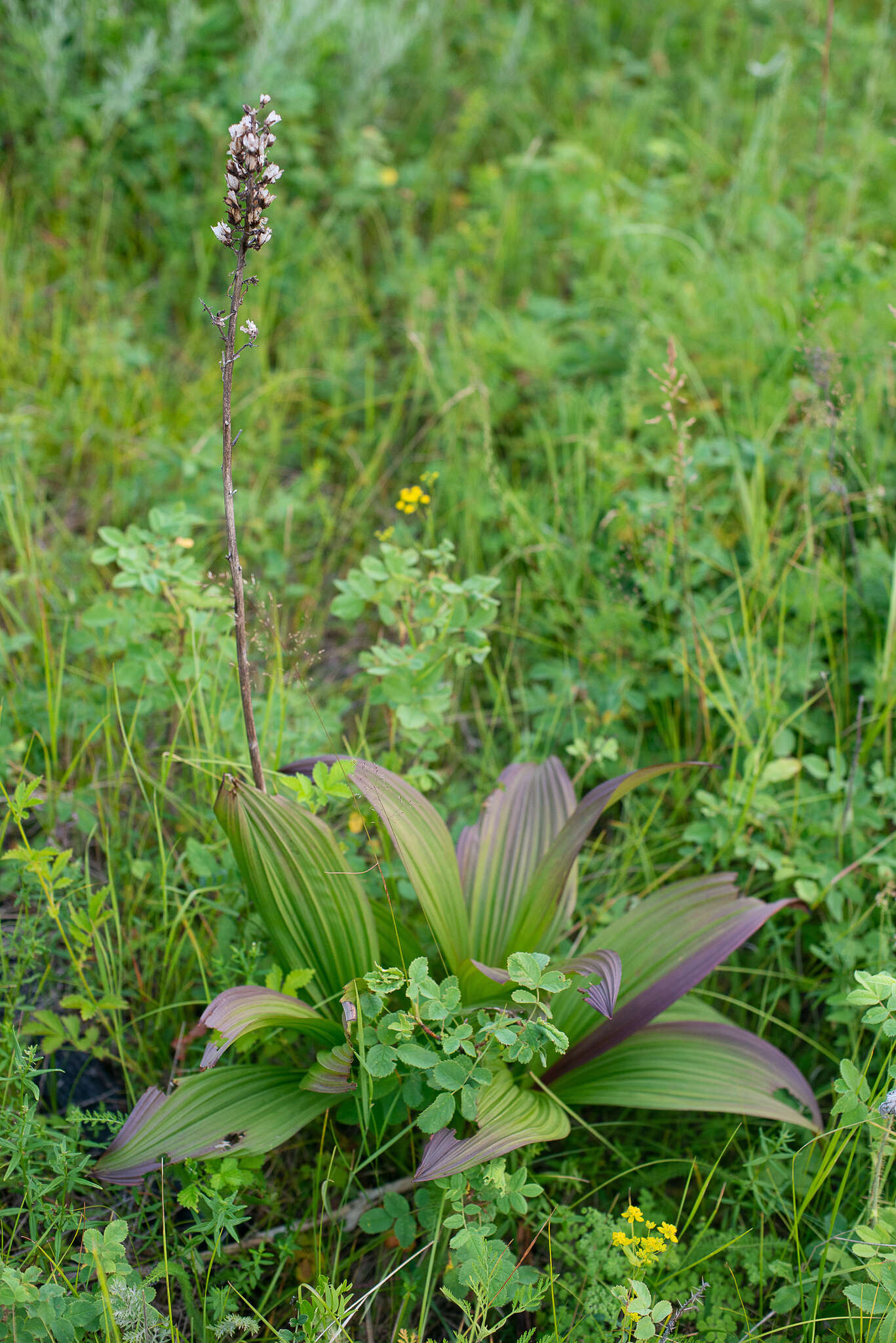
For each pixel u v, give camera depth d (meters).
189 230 4.53
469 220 4.71
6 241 4.27
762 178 4.70
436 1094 2.16
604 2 5.86
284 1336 1.83
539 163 4.63
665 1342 1.87
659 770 2.22
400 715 2.54
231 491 1.92
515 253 4.63
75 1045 2.31
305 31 4.87
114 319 4.29
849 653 3.10
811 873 2.62
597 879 2.85
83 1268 1.89
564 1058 2.26
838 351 3.52
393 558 2.70
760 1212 2.25
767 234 4.29
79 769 2.94
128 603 2.74
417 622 2.79
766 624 3.22
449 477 3.64
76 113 4.48
